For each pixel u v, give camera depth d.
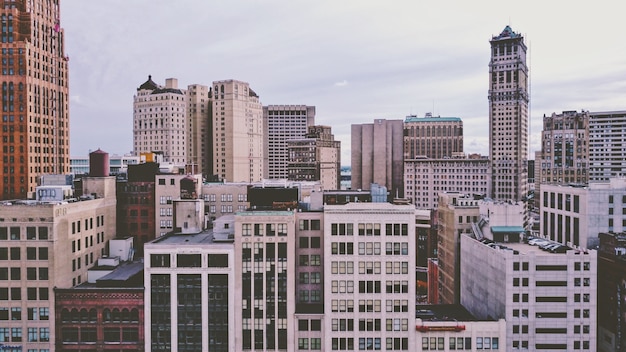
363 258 118.12
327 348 118.00
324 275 120.69
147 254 118.56
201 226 141.50
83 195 142.62
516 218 145.62
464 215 164.75
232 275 118.38
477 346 117.75
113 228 147.75
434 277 199.88
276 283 118.56
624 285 123.44
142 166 154.12
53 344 118.94
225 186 159.50
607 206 148.88
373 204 118.19
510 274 118.00
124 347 119.25
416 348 118.50
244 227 118.38
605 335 133.00
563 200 165.38
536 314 118.50
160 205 150.12
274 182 178.75
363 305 118.50
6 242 118.81
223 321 119.31
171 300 118.94
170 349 119.38
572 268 117.75
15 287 119.00
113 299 119.12
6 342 119.38
